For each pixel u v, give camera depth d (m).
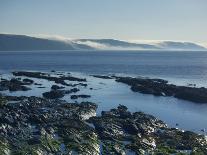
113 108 93.94
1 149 54.03
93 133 65.38
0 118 68.31
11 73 181.00
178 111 95.00
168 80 162.25
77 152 56.16
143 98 112.94
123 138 64.38
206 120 84.94
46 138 60.81
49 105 88.25
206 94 112.12
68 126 68.56
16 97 97.38
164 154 56.97
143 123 73.94
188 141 63.97
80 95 110.38
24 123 68.44
